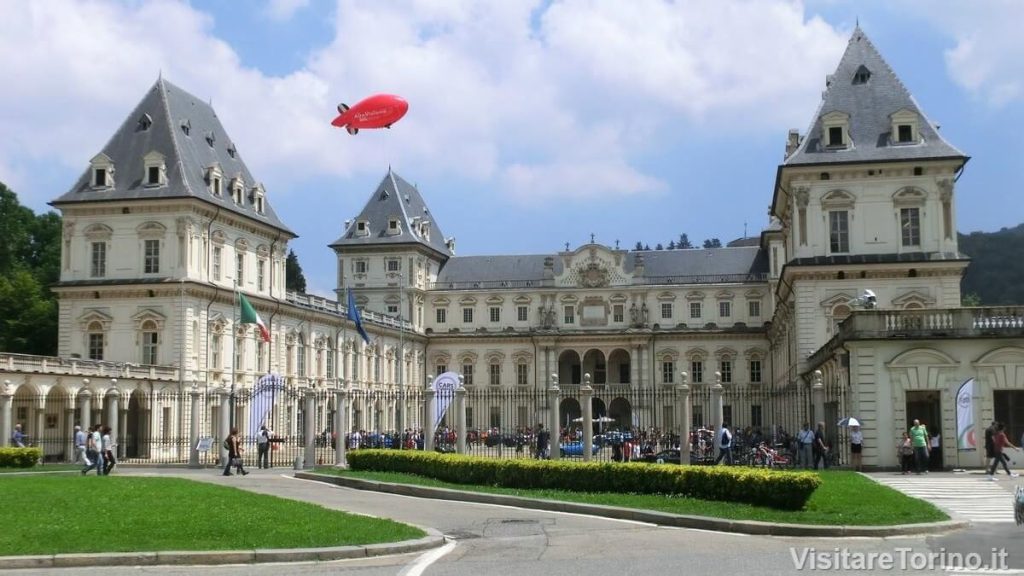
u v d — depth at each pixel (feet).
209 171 270.46
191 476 156.25
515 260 449.89
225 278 272.72
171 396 197.77
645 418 399.65
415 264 422.41
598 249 430.61
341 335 343.67
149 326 253.44
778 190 253.03
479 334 430.61
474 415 419.95
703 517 88.84
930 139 232.94
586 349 426.51
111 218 260.21
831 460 165.68
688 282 424.05
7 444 191.72
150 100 272.51
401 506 109.50
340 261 424.46
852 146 233.55
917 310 149.79
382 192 431.84
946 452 147.74
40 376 201.77
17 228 345.10
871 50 244.63
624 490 112.68
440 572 65.00
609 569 65.26
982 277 540.52
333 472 152.97
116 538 73.77
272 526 80.12
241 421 269.64
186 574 64.69
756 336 414.21
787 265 232.73
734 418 409.49
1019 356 147.33
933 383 148.77
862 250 230.68
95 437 150.10
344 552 71.56
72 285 256.93
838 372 168.96
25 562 66.85
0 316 310.04
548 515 99.71
